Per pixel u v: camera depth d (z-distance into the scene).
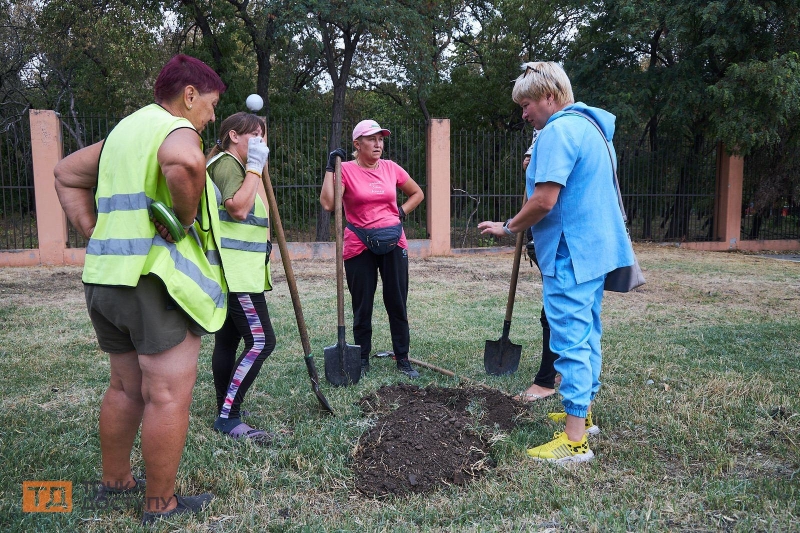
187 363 2.30
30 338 5.52
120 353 2.38
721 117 13.53
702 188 15.20
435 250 12.85
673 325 6.07
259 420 3.49
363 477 2.78
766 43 13.69
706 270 10.47
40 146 11.12
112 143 2.23
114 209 2.17
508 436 3.13
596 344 3.23
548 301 3.04
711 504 2.46
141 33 16.12
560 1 18.91
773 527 2.27
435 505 2.54
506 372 4.39
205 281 2.30
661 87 14.63
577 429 2.95
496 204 14.62
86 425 3.41
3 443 3.13
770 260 12.41
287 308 6.91
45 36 16.62
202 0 17.94
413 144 13.05
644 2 14.22
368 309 4.47
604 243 2.95
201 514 2.44
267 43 17.58
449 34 21.08
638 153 15.09
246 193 3.06
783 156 14.76
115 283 2.11
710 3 13.02
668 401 3.69
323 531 2.32
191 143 2.15
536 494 2.58
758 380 4.03
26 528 2.33
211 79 2.43
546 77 3.10
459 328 5.99
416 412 3.22
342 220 4.22
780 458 2.92
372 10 14.66
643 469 2.82
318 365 4.61
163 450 2.29
